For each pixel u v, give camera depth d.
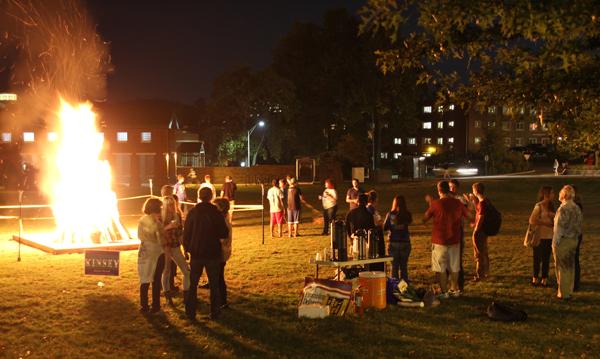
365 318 8.84
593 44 5.01
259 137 74.56
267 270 12.84
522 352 7.19
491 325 8.44
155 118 61.50
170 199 9.97
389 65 6.05
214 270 8.80
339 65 70.00
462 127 104.38
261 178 61.34
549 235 10.90
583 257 14.42
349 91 70.12
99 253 10.24
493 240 17.67
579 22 4.15
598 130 6.50
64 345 7.59
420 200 36.41
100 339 7.83
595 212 27.70
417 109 72.38
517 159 74.25
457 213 10.12
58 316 9.00
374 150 74.75
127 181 61.50
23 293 10.45
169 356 7.16
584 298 10.09
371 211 11.66
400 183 53.50
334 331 8.19
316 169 59.03
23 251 16.00
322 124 74.25
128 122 61.25
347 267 10.39
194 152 71.19
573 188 10.01
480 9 4.46
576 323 8.49
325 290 9.28
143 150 61.28
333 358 7.04
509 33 4.78
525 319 8.69
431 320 8.74
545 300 9.95
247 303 9.77
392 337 7.87
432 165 89.31
